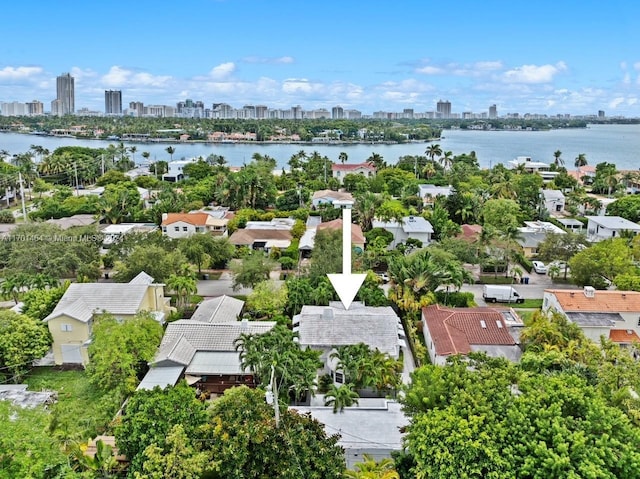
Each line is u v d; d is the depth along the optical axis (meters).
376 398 43.75
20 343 47.38
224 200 123.69
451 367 33.09
